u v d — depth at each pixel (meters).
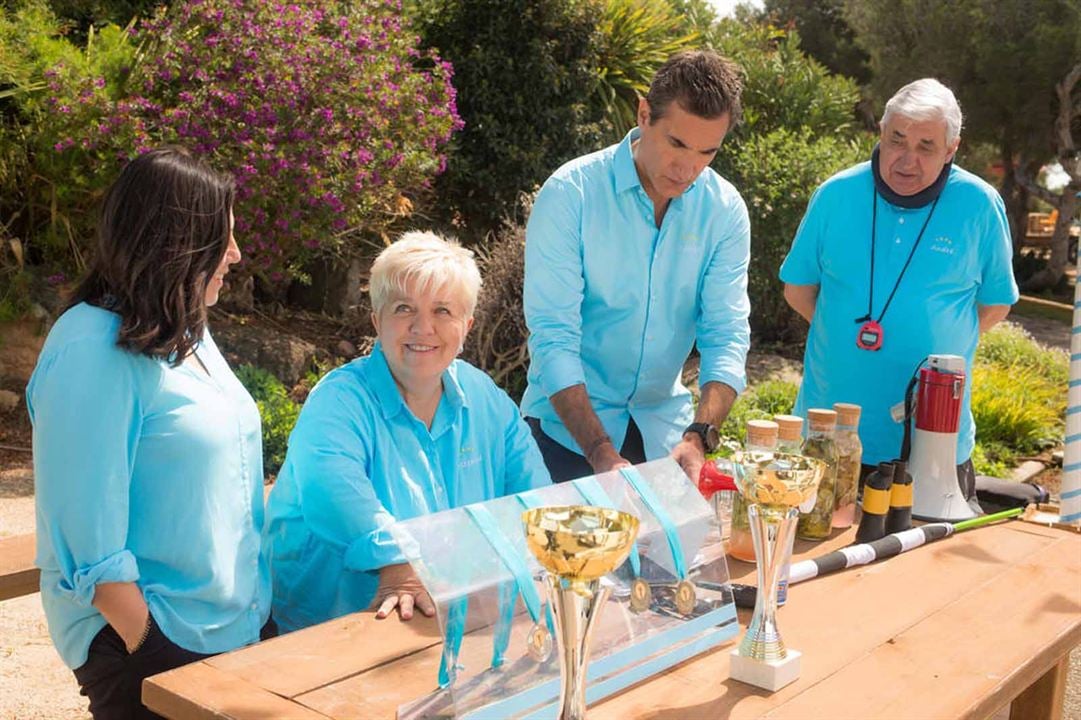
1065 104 17.83
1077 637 2.18
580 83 9.43
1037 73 17.52
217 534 2.10
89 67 6.82
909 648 2.01
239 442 2.18
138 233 1.98
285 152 6.87
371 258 8.52
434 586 1.63
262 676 1.78
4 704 3.40
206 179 2.04
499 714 1.64
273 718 1.63
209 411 2.08
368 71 7.39
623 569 1.87
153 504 2.03
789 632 2.07
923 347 3.26
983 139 19.23
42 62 6.72
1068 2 16.95
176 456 2.03
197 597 2.09
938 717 1.73
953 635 2.09
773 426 2.38
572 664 1.49
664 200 2.94
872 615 2.18
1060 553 2.63
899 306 3.26
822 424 2.62
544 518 1.48
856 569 2.46
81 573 1.95
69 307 2.04
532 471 2.62
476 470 2.53
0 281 6.68
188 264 2.00
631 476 2.00
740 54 12.03
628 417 3.14
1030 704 2.65
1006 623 2.16
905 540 2.58
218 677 1.77
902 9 18.80
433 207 9.23
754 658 1.83
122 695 2.06
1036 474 7.41
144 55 7.09
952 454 2.87
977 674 1.91
